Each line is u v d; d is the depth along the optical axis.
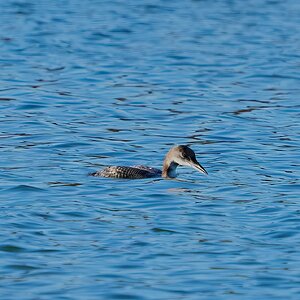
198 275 13.79
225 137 22.83
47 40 36.44
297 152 21.33
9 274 13.78
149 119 24.72
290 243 15.12
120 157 20.86
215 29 40.25
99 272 13.87
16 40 36.22
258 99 27.55
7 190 17.77
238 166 20.06
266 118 25.02
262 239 15.30
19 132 22.91
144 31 39.31
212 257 14.48
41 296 13.05
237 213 16.62
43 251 14.64
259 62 33.25
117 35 38.19
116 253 14.60
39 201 17.12
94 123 24.11
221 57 34.12
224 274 13.84
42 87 28.36
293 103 27.08
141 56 34.00
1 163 19.91
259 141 22.41
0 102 26.27
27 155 20.69
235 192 17.98
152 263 14.22
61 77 30.00
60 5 45.28
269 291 13.28
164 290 13.26
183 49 35.50
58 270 13.92
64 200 17.22
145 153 21.27
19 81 29.16
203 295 13.12
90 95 27.53
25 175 18.92
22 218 16.08
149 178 19.00
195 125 24.08
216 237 15.34
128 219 16.22
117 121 24.41
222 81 30.06
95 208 16.80
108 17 42.41
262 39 38.12
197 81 29.95
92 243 15.02
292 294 13.18
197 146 21.91
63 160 20.34
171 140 22.48
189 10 45.31
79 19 41.56
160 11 44.69
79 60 32.91
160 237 15.32
